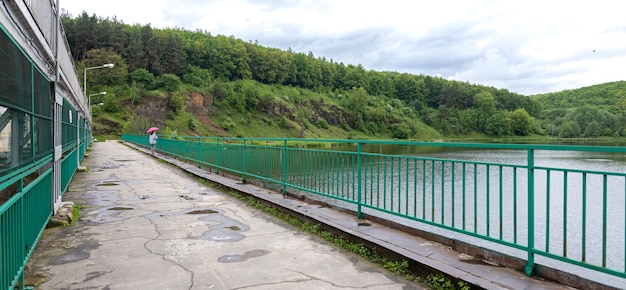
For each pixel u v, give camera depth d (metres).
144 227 6.20
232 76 137.50
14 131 3.37
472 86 155.12
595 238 10.88
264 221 6.63
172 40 118.06
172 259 4.63
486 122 129.50
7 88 3.12
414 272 4.16
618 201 14.06
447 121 138.25
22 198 3.57
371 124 136.62
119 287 3.79
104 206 7.95
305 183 7.51
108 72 98.50
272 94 130.12
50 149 5.81
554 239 10.84
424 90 158.62
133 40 110.12
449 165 17.78
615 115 101.69
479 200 14.03
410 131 130.25
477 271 3.87
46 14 5.18
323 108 138.12
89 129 37.75
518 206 13.84
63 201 8.19
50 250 4.97
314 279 4.02
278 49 157.38
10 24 3.28
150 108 93.56
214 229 6.07
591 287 3.38
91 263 4.49
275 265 4.44
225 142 12.41
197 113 106.50
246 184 9.97
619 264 9.16
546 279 3.68
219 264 4.46
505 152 29.66
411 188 13.09
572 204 14.04
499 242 4.07
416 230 5.11
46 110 5.34
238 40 150.62
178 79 111.12
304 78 151.62
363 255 4.78
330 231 5.64
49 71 5.73
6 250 2.96
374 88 161.00
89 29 104.81
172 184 11.25
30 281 3.93
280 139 8.43
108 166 16.84
